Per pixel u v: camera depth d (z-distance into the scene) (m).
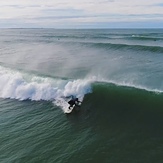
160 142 11.64
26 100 18.23
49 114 15.62
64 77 21.91
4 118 15.41
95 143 11.97
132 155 10.80
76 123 14.23
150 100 16.25
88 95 17.61
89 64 27.61
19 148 11.88
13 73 23.81
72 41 55.69
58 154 11.25
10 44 58.12
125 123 13.81
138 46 36.88
